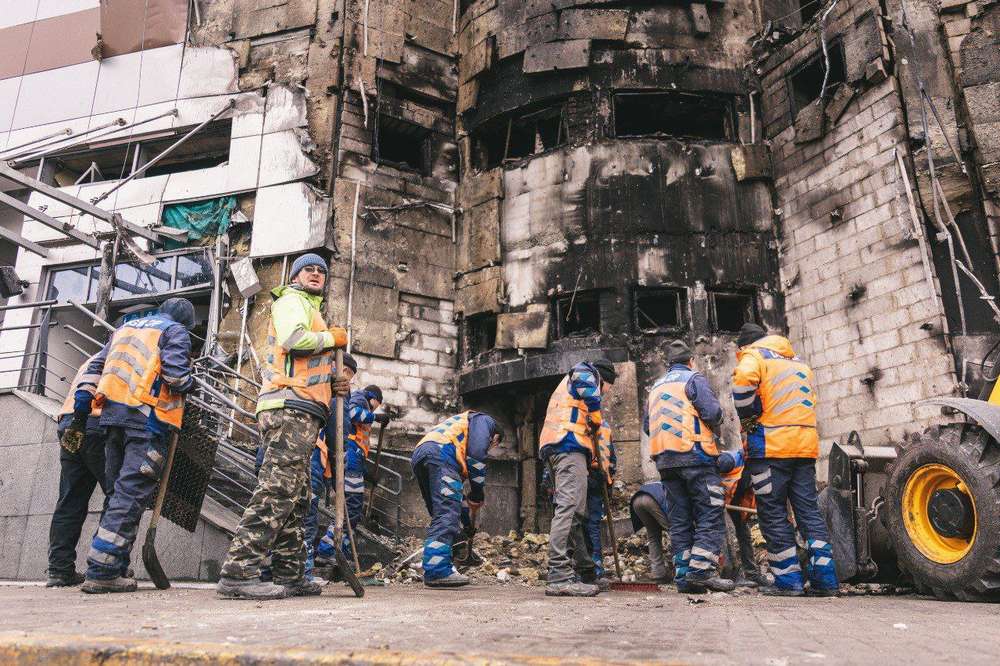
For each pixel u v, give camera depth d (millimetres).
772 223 10391
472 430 5141
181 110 11766
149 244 11227
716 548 4438
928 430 4145
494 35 11531
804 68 10281
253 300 10508
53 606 2727
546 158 10875
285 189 10789
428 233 11305
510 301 10609
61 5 13016
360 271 10555
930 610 2932
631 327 9898
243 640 1497
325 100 11156
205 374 7977
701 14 10992
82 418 4398
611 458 5523
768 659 1296
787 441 4184
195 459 4422
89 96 12328
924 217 8539
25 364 11320
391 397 10312
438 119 11906
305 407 3496
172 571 5414
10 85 12758
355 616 2258
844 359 9055
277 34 11750
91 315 6988
